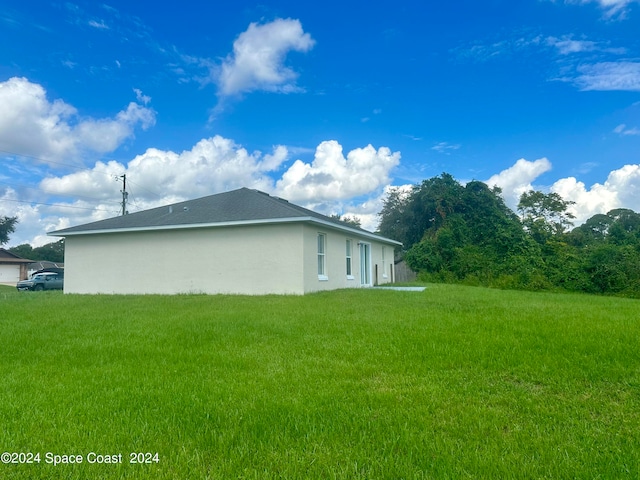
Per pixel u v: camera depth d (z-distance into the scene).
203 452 2.52
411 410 3.16
